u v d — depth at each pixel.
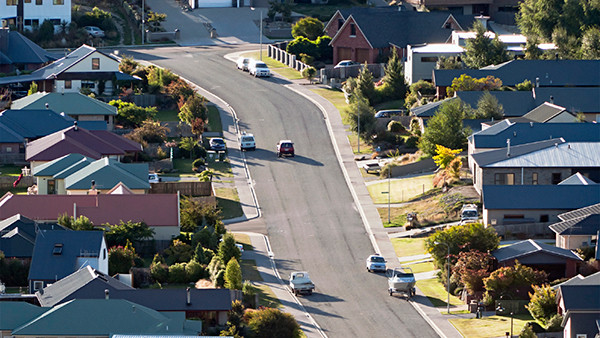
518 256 174.75
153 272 173.25
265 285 179.50
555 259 174.50
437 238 182.00
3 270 171.25
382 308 169.25
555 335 154.00
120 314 146.00
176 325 146.12
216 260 176.38
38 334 143.75
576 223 183.00
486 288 168.38
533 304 159.75
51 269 167.38
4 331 144.88
